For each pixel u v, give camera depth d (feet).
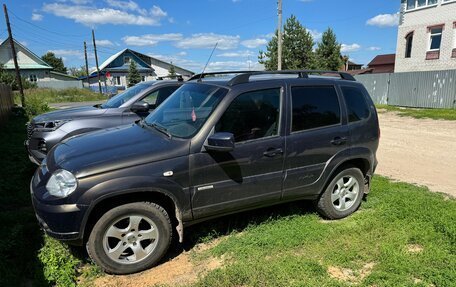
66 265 11.23
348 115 14.92
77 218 10.51
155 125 13.64
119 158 11.12
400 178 21.30
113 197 11.00
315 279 10.68
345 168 15.10
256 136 12.79
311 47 120.26
